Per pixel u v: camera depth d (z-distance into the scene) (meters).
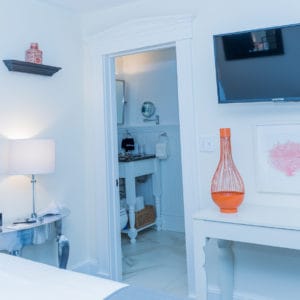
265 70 2.14
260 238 1.91
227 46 2.25
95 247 3.11
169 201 4.48
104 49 2.99
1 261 1.60
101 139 3.04
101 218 3.05
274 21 2.27
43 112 2.75
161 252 3.70
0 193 2.43
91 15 3.08
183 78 2.60
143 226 4.27
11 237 2.21
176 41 2.63
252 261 2.40
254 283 2.40
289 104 2.22
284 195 2.26
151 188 4.59
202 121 2.55
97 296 1.22
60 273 1.45
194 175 2.57
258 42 2.14
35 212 2.60
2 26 2.46
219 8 2.46
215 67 2.33
